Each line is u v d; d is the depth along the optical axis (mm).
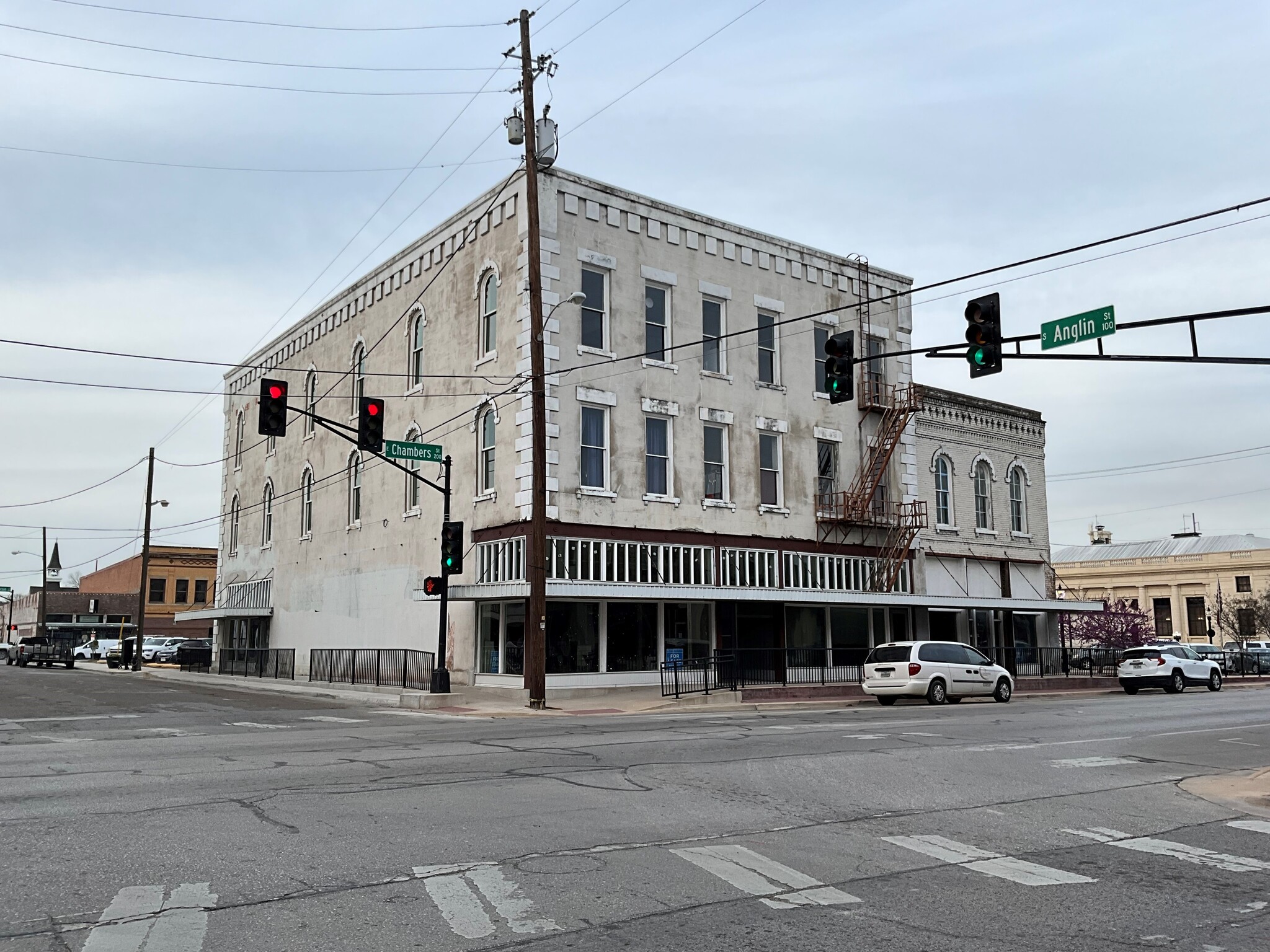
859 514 35281
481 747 15570
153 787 11375
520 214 30250
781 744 16266
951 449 40281
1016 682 35094
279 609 43969
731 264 34094
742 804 10859
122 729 19047
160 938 6027
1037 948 6199
